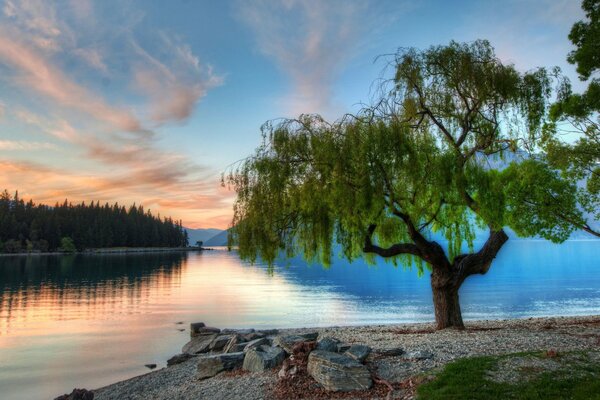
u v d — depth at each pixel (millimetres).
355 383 11906
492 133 17719
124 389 17141
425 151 17656
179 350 26531
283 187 18016
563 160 20125
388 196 17750
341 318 38094
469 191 18000
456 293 20156
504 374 11328
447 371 11812
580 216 20156
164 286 70812
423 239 19453
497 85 17125
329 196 17141
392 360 13641
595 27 18922
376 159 16719
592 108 19547
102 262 141875
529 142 18438
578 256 153375
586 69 19312
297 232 19484
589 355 12570
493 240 19484
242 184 18906
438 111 18797
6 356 25297
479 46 17750
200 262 158125
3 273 94938
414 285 69625
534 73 17750
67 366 23016
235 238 19125
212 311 43406
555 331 18219
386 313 40688
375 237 22047
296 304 47781
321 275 94500
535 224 19641
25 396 18406
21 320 38312
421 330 22484
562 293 52688
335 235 18844
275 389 12766
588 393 9820
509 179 19484
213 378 15695
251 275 96562
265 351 16094
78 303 50031
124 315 41156
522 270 92750
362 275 94188
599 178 21422
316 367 12883
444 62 17828
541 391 10109
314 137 17891
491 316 37250
